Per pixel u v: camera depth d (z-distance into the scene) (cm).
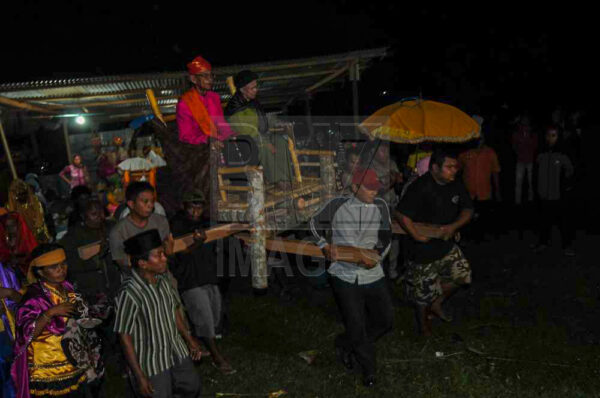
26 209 587
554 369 523
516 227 1078
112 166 1173
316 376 531
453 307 700
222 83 914
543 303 699
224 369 539
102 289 513
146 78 833
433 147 828
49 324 379
